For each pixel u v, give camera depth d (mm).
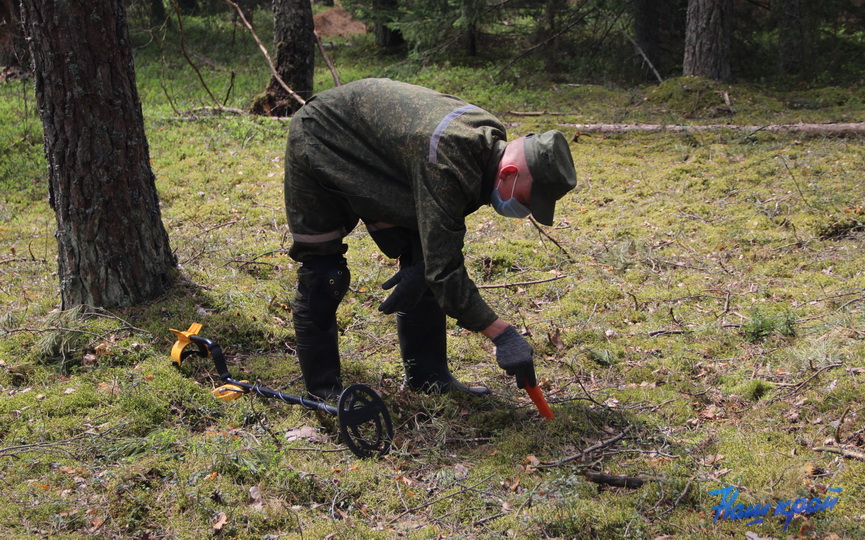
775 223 6590
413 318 3965
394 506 3170
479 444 3664
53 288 5355
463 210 3189
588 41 13734
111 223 4648
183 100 12180
